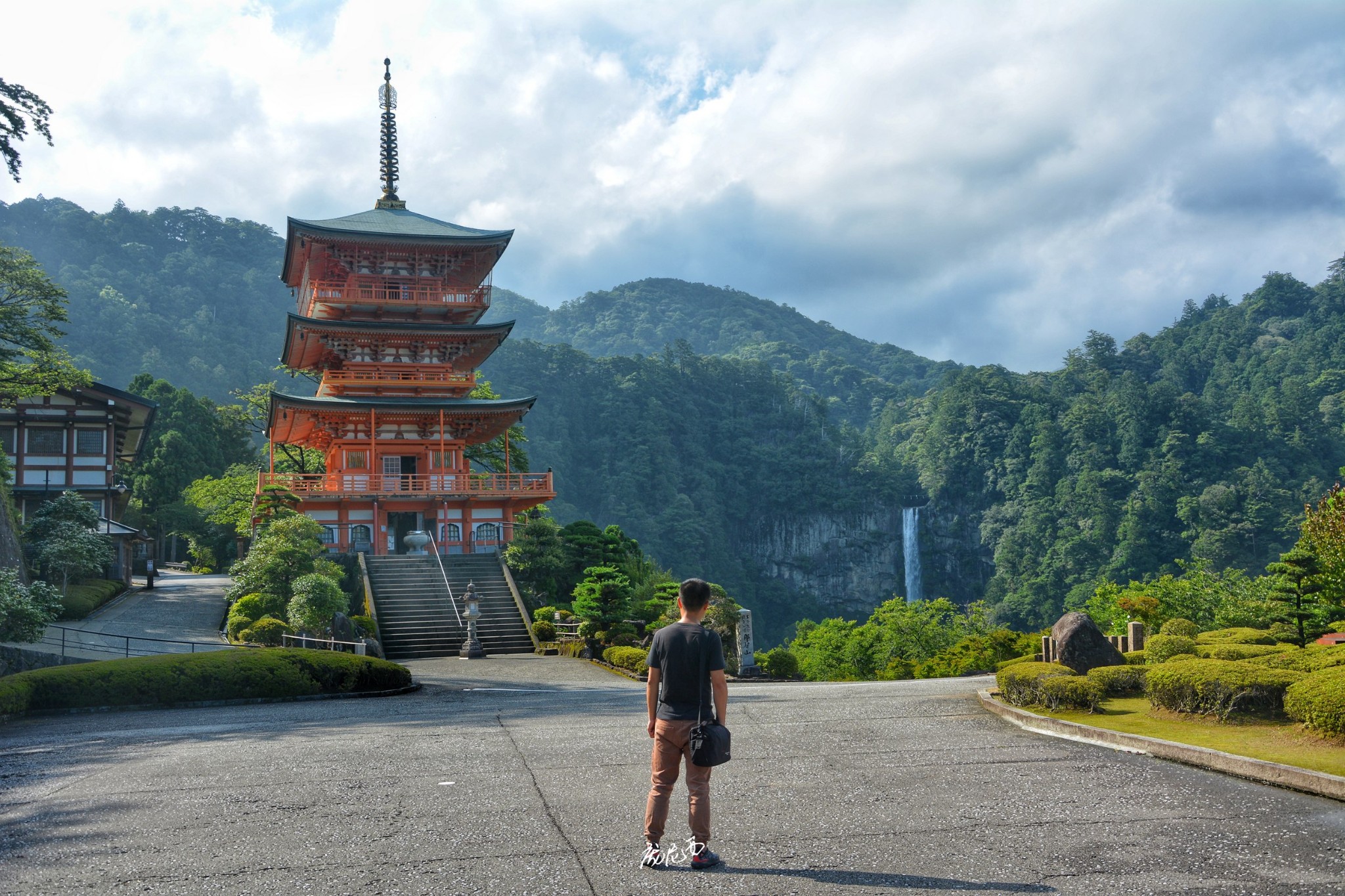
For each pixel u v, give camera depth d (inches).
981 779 399.5
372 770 438.0
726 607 1467.8
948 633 2471.7
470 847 305.7
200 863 292.2
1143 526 7190.0
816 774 413.7
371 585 1647.4
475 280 2393.0
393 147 2556.6
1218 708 511.2
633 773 423.5
